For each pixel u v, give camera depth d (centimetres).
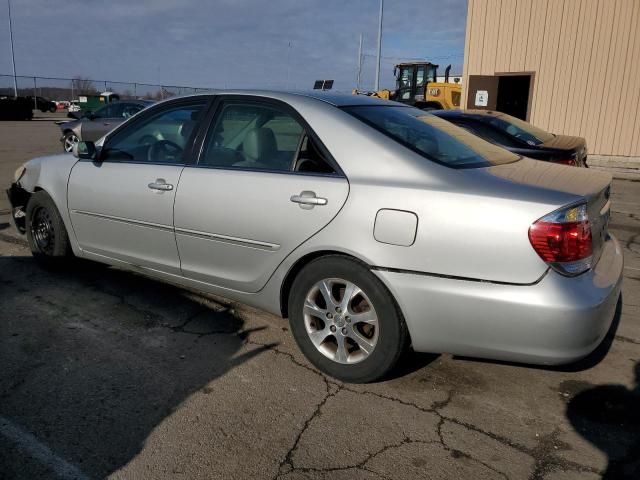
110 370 321
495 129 705
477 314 266
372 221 286
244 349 350
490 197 265
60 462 243
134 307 410
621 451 257
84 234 436
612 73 1350
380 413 284
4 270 485
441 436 266
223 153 355
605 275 279
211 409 285
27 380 308
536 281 255
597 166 1394
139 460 245
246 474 238
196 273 367
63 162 449
